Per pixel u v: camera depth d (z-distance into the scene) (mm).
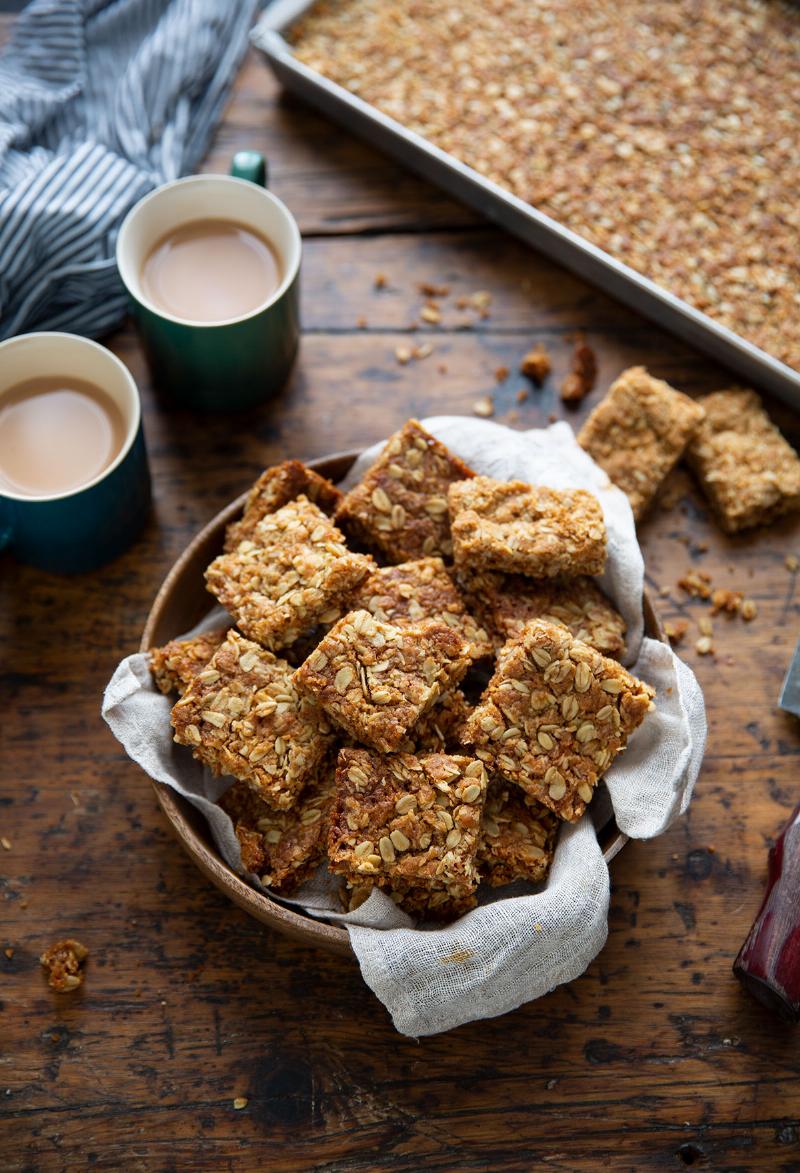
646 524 735
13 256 720
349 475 690
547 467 671
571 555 622
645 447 718
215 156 810
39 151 767
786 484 714
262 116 817
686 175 783
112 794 680
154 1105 627
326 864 618
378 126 778
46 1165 619
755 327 747
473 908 603
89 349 679
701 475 733
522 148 788
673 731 612
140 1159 620
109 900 660
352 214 798
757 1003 644
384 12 831
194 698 612
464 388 762
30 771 683
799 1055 636
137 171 755
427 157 771
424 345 771
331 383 762
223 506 739
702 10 830
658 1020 641
